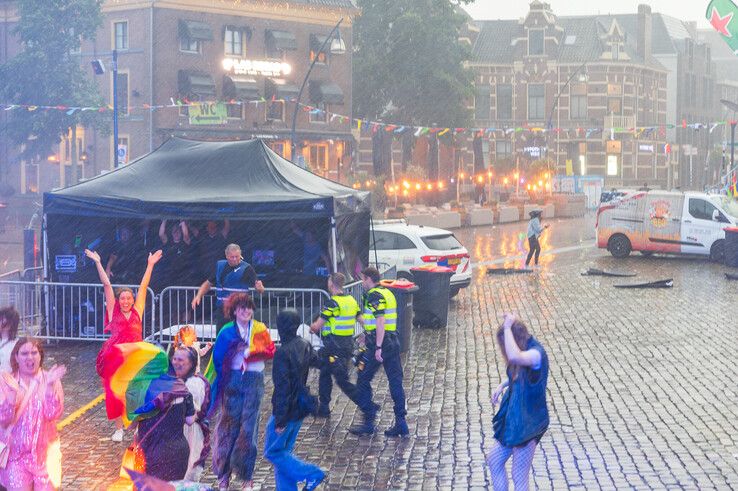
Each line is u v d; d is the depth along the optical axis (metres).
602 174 84.50
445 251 21.58
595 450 10.02
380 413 11.82
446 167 80.25
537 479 9.04
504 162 79.88
